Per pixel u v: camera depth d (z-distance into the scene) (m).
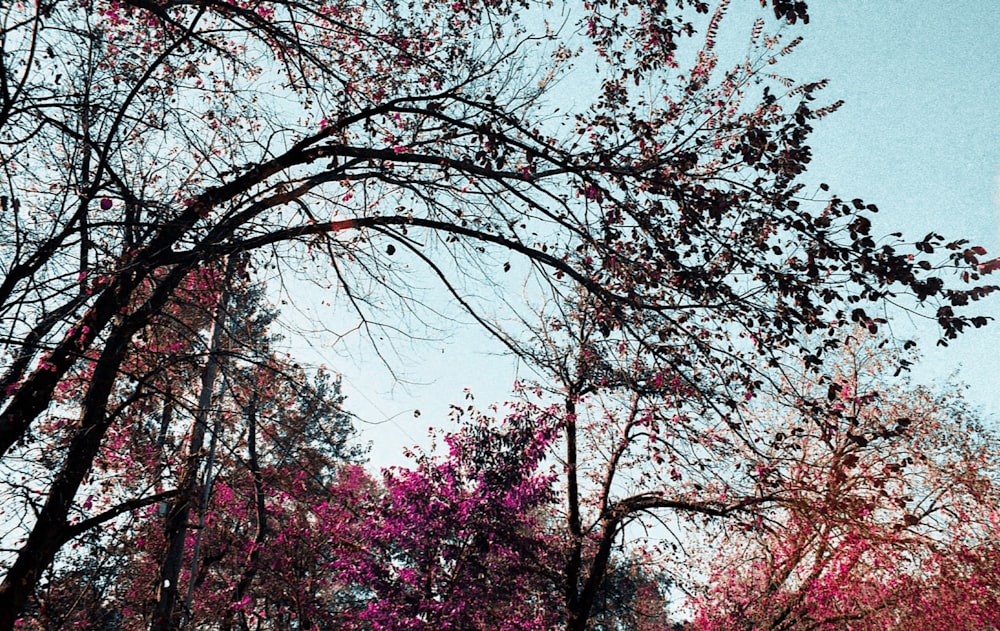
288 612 19.34
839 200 7.89
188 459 12.55
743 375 8.81
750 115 8.88
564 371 10.94
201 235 8.34
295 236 9.02
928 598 17.45
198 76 9.16
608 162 8.97
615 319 9.15
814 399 9.18
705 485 13.73
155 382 9.36
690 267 8.36
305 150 9.45
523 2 9.28
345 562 17.20
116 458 11.56
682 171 8.69
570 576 18.41
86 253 8.07
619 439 18.55
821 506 12.00
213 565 21.58
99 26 8.70
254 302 10.31
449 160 9.25
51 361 7.84
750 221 8.26
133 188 8.27
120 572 12.36
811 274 7.86
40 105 7.49
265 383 9.87
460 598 16.52
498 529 17.08
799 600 18.72
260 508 19.50
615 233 8.96
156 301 8.44
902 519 12.70
